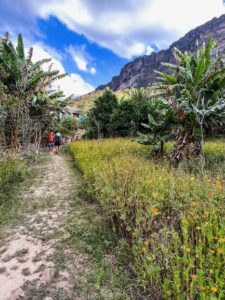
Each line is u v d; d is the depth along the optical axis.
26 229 4.56
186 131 8.72
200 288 2.11
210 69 8.59
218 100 8.36
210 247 2.59
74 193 6.68
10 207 5.62
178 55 9.79
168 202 3.70
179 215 3.29
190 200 3.58
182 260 2.58
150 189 4.12
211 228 2.76
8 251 3.84
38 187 7.39
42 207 5.67
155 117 12.12
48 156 14.76
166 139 10.07
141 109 24.50
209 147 11.45
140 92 26.12
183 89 8.80
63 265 3.41
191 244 2.70
